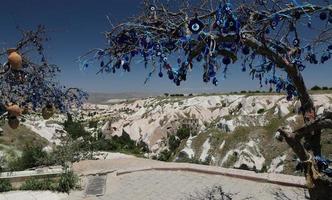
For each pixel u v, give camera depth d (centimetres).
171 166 1220
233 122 3625
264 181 1009
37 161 1342
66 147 1478
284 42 498
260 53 465
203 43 412
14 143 2000
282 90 544
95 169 1309
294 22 457
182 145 3788
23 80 406
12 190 1066
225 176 1095
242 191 963
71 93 445
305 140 540
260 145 3284
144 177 1155
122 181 1131
